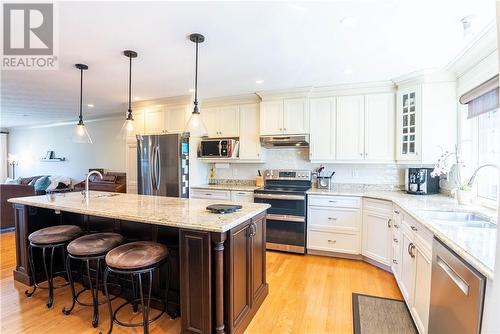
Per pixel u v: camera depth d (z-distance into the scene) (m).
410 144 3.09
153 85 3.52
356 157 3.44
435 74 2.87
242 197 3.81
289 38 2.16
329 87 3.51
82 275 2.66
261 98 3.88
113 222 2.45
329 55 2.51
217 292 1.71
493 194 2.20
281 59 2.60
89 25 1.96
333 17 1.85
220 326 1.72
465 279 1.19
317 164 3.98
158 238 2.20
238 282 1.87
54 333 1.90
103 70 2.92
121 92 3.91
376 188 3.66
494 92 2.02
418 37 2.14
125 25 1.95
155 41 2.21
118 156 6.22
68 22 1.91
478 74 2.35
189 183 4.21
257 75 3.09
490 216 1.83
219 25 1.96
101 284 2.51
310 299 2.37
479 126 2.47
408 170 3.19
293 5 1.70
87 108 5.16
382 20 1.88
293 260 3.29
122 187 5.41
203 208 2.21
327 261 3.26
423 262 1.79
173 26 1.97
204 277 1.71
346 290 2.53
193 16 1.83
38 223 2.75
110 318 1.88
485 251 1.21
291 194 3.48
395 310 2.20
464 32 1.94
